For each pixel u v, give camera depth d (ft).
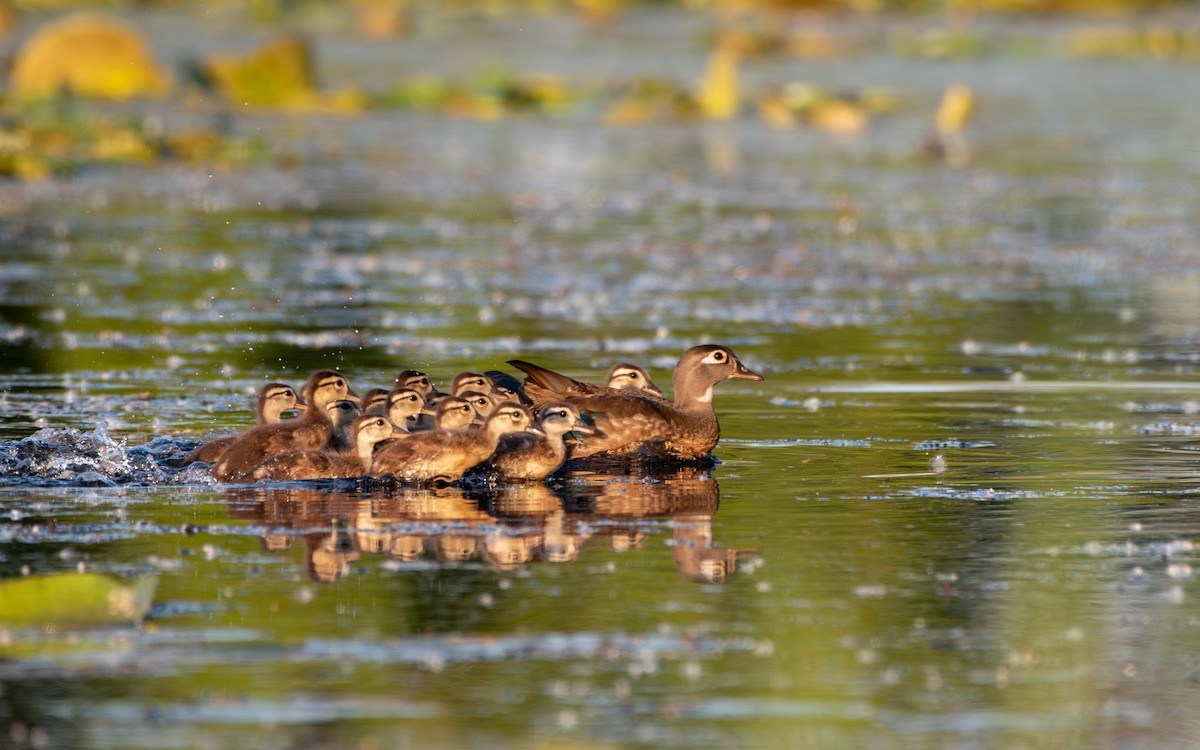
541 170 130.62
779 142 151.23
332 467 46.70
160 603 34.81
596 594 35.73
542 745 28.02
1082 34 235.20
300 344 68.69
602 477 48.08
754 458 50.39
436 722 28.89
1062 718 29.45
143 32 215.92
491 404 51.19
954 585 36.60
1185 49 221.46
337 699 29.84
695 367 51.16
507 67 193.36
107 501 43.88
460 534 40.73
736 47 211.61
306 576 36.91
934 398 59.77
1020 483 46.60
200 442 50.37
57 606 33.53
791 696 30.22
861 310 78.74
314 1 253.44
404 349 67.97
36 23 221.66
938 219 107.96
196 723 28.78
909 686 30.81
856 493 45.44
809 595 35.83
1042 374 64.54
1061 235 101.65
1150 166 133.59
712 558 38.63
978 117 166.40
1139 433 53.67
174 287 81.87
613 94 174.19
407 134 151.64
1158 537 40.70
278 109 162.91
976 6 258.57
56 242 95.04
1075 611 34.94
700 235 100.58
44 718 28.94
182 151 131.03
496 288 83.05
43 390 58.59
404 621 33.81
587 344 69.51
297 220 105.29
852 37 231.71
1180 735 28.81
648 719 29.17
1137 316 77.87
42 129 129.59
